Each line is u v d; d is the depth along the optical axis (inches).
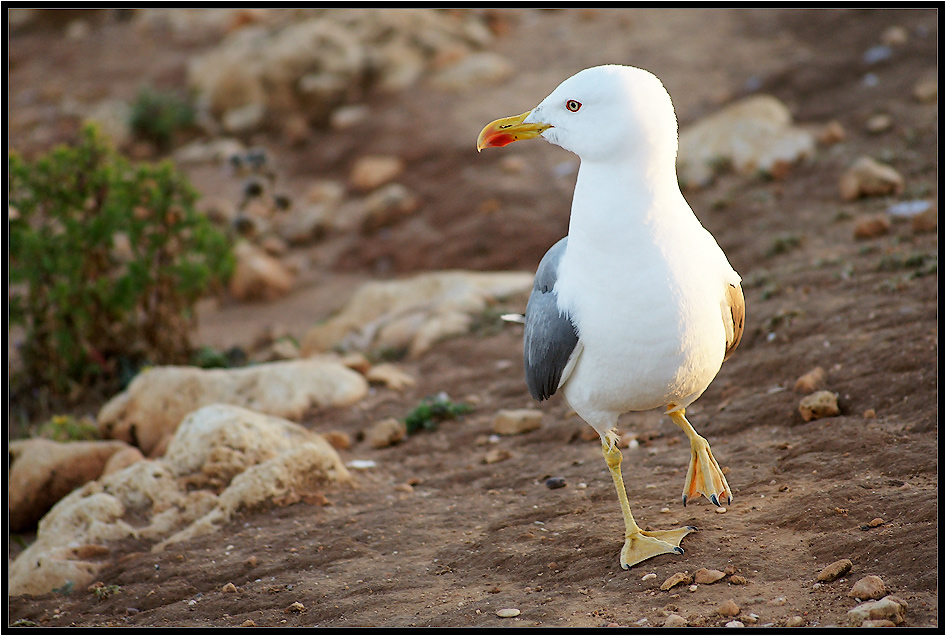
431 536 317.1
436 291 633.0
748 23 1028.5
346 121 1024.2
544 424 421.1
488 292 624.4
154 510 358.6
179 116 1083.9
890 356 359.9
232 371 485.4
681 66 954.1
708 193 704.4
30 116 1170.6
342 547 315.3
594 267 247.9
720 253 267.3
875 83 800.3
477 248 746.8
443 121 954.7
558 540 289.6
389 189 854.5
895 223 550.0
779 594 229.8
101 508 351.9
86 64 1336.1
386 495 366.6
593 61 1012.5
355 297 647.8
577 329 254.7
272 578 299.6
